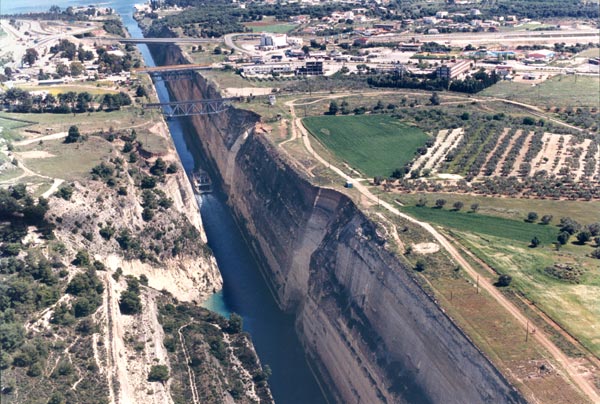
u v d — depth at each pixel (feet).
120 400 444.55
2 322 477.77
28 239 578.66
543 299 498.69
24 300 508.94
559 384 414.82
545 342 451.94
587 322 471.62
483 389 434.30
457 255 564.71
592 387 412.36
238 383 528.63
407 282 533.14
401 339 523.70
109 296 547.08
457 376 458.50
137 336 530.68
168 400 479.82
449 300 499.51
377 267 576.20
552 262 550.36
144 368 500.33
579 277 526.57
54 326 496.64
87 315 515.50
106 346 486.79
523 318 476.95
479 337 458.09
